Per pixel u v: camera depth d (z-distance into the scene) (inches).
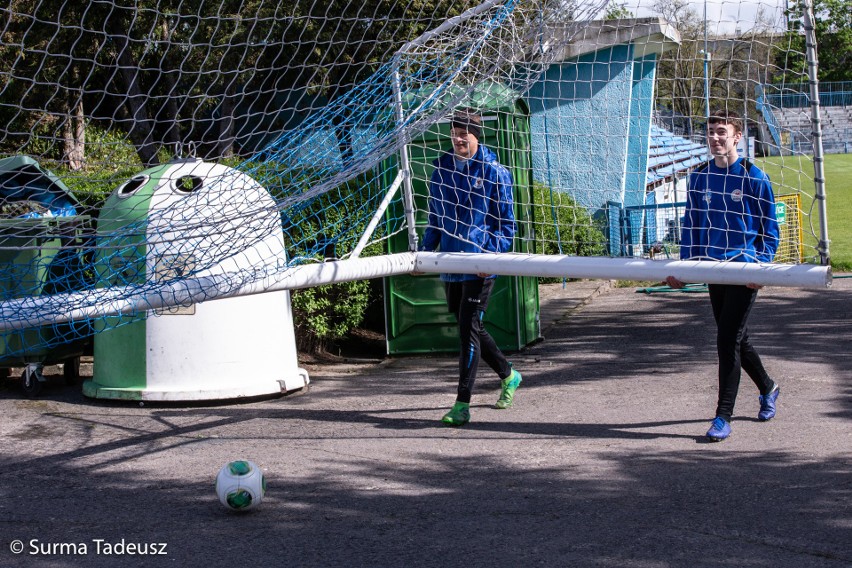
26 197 300.4
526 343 353.4
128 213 262.5
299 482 201.5
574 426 241.0
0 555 164.6
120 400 280.7
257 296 284.0
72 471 214.2
